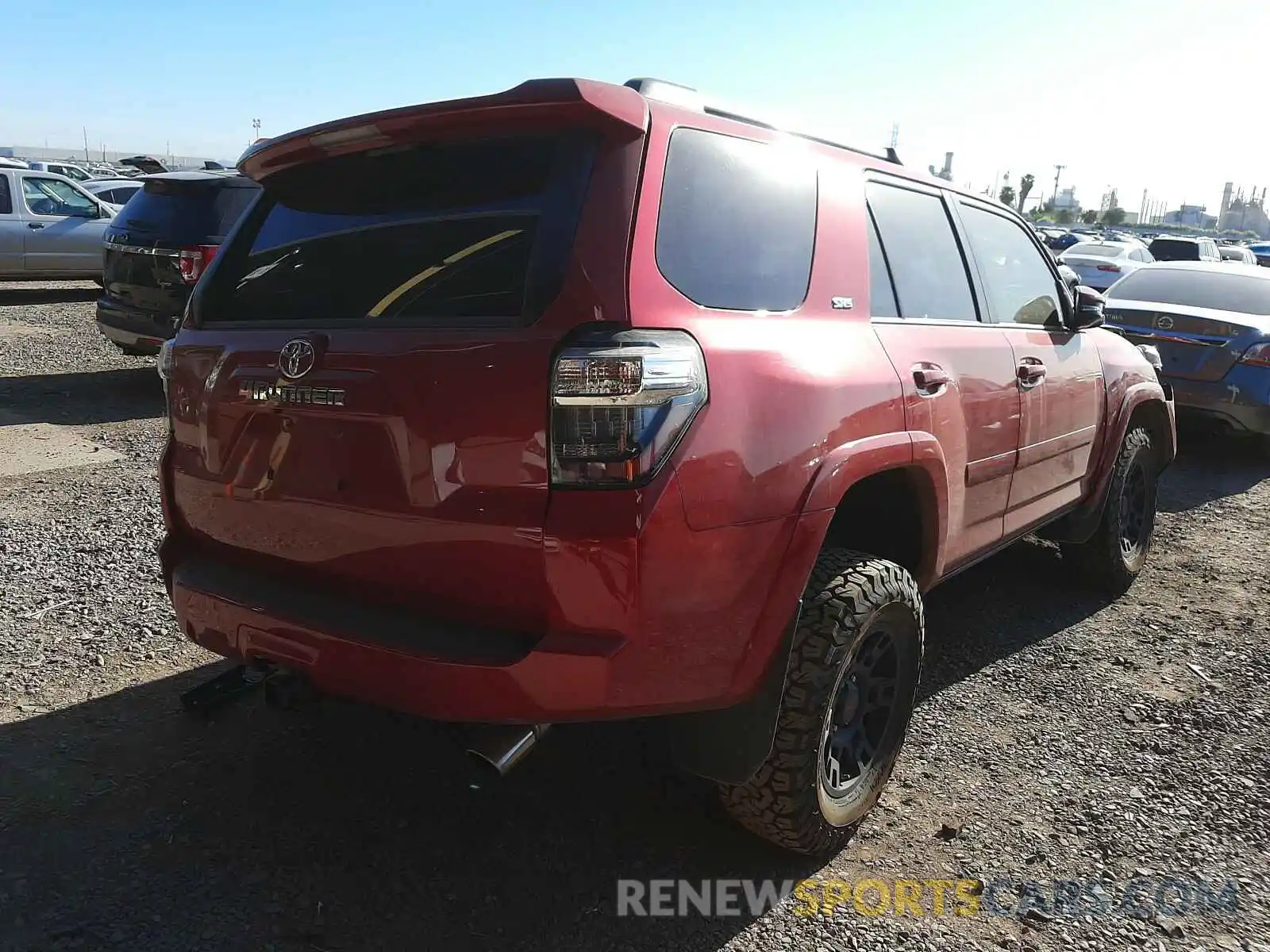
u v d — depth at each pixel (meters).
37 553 4.71
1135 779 3.24
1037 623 4.57
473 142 2.40
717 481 2.19
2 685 3.48
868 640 2.73
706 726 2.46
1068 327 4.27
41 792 2.87
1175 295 8.81
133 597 4.27
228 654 2.61
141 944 2.30
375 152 2.59
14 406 7.85
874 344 2.85
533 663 2.10
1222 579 5.25
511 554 2.13
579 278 2.12
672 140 2.39
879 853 2.81
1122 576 4.89
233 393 2.58
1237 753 3.43
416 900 2.51
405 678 2.20
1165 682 3.98
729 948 2.41
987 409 3.40
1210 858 2.83
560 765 3.17
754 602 2.32
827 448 2.48
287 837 2.73
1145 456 5.02
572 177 2.24
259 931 2.37
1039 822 2.98
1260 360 7.66
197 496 2.77
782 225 2.68
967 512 3.42
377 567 2.34
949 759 3.33
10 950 2.25
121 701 3.42
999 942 2.47
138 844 2.66
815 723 2.49
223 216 7.94
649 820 2.90
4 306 13.95
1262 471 7.87
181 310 7.85
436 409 2.17
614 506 2.06
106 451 6.68
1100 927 2.54
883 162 3.31
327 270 2.58
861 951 2.42
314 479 2.41
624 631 2.11
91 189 19.64
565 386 2.05
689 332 2.22
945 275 3.47
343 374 2.32
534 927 2.45
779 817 2.56
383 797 2.94
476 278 2.28
